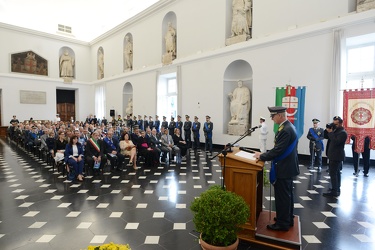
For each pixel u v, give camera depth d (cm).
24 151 887
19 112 1545
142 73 1352
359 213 334
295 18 723
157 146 695
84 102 1862
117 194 419
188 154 819
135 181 500
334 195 402
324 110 662
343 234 276
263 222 278
